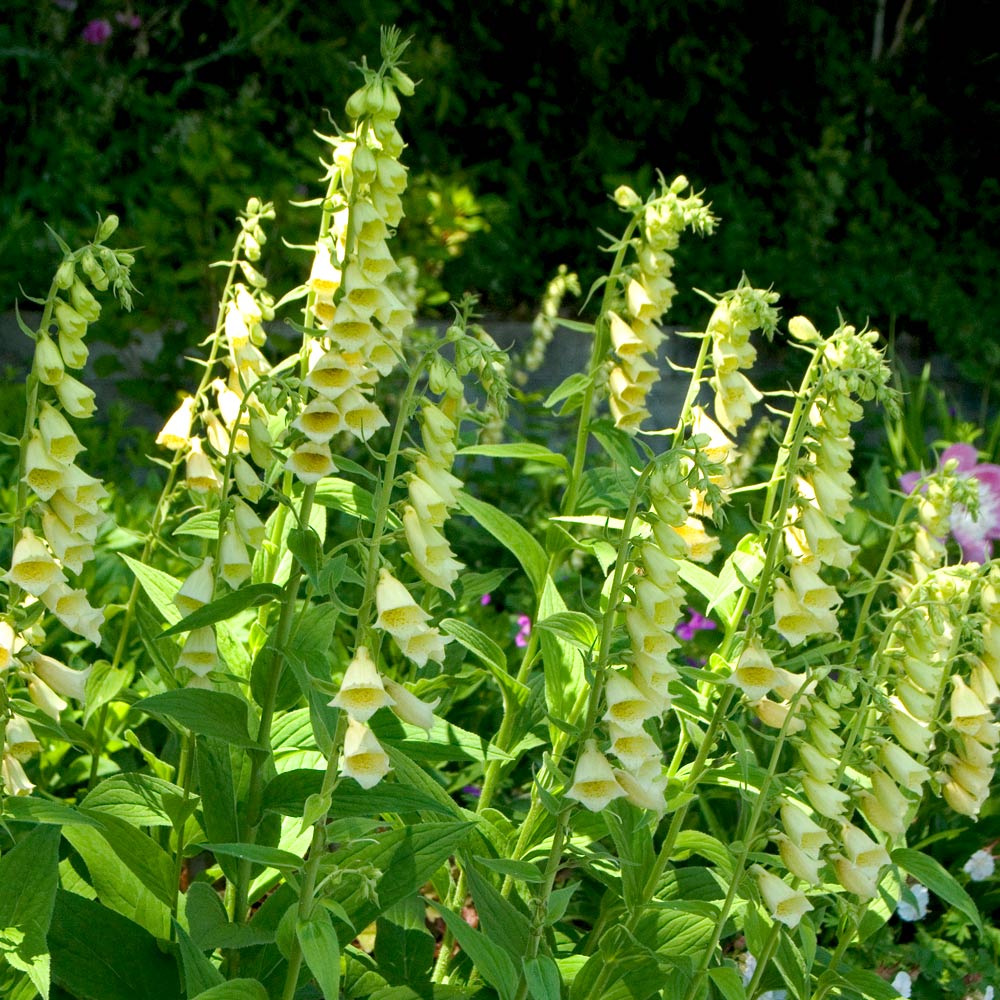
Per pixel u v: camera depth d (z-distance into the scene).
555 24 9.59
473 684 3.70
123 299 2.25
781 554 2.58
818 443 2.56
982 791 2.79
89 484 2.31
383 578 2.18
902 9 11.66
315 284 2.56
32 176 8.27
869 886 2.50
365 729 2.16
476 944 2.32
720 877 2.83
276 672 2.51
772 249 9.81
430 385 2.21
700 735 2.84
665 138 9.98
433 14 9.47
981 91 11.39
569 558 5.20
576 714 3.08
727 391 3.04
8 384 6.14
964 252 11.10
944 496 3.02
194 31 9.16
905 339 10.08
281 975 2.64
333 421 2.27
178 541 4.46
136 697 3.29
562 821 2.39
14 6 8.48
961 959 3.72
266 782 2.69
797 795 2.62
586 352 8.70
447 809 2.39
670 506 2.21
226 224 7.06
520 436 6.02
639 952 2.72
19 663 2.39
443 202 7.05
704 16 10.04
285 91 8.93
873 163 10.93
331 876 2.24
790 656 3.75
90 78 8.66
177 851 2.72
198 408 3.18
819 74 10.57
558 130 9.77
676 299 9.25
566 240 9.51
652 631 2.27
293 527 2.99
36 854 2.30
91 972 2.54
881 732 2.65
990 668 2.72
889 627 2.66
